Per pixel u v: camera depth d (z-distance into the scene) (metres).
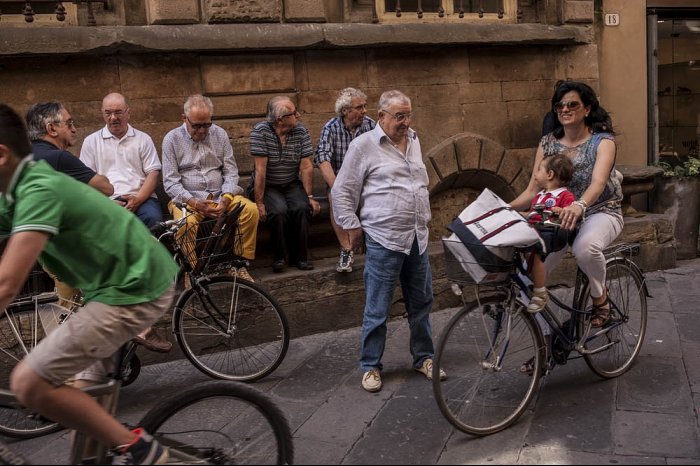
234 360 4.64
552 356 3.94
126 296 2.62
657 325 5.18
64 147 4.31
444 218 6.53
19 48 4.82
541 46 6.65
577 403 3.94
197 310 4.53
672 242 6.69
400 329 5.39
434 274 5.81
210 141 5.16
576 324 4.03
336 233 5.40
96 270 2.63
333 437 3.66
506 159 6.46
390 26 5.89
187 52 5.38
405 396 4.12
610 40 7.50
